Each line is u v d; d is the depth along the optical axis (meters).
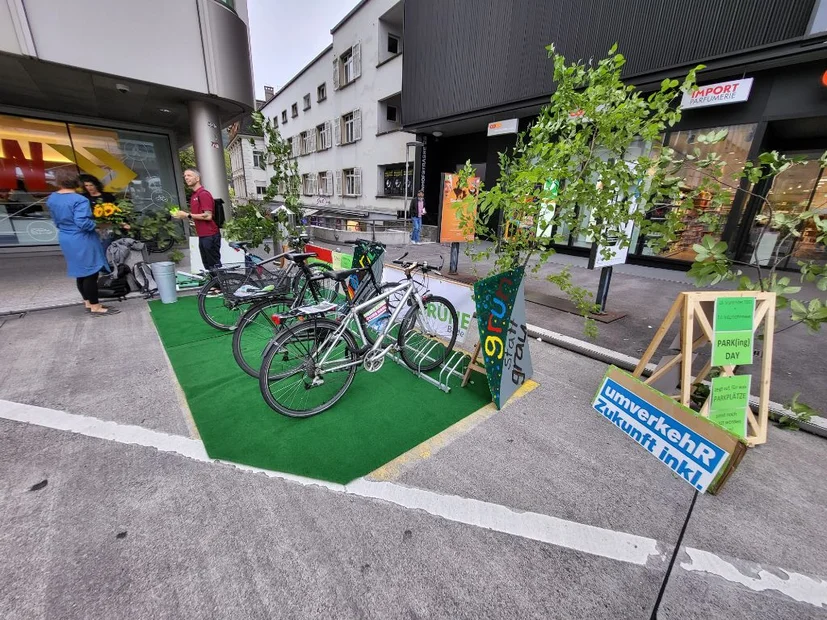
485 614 1.41
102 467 2.05
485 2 8.46
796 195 6.88
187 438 2.31
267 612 1.38
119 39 4.68
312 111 19.66
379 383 3.08
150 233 6.22
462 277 6.69
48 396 2.70
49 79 4.92
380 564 1.58
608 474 2.14
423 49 10.26
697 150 2.41
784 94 5.66
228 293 3.93
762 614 1.45
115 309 4.56
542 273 7.12
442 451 2.29
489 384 2.77
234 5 5.89
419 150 11.88
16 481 1.93
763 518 1.87
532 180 2.46
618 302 5.38
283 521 1.76
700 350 3.80
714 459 1.95
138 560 1.55
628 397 2.48
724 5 5.43
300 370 2.61
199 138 6.11
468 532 1.75
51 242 7.68
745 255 7.32
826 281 2.26
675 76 6.07
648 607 1.46
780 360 3.58
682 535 1.77
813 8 4.71
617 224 2.49
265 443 2.29
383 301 3.09
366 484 2.01
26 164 7.09
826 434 2.48
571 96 2.46
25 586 1.43
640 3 6.21
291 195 5.68
